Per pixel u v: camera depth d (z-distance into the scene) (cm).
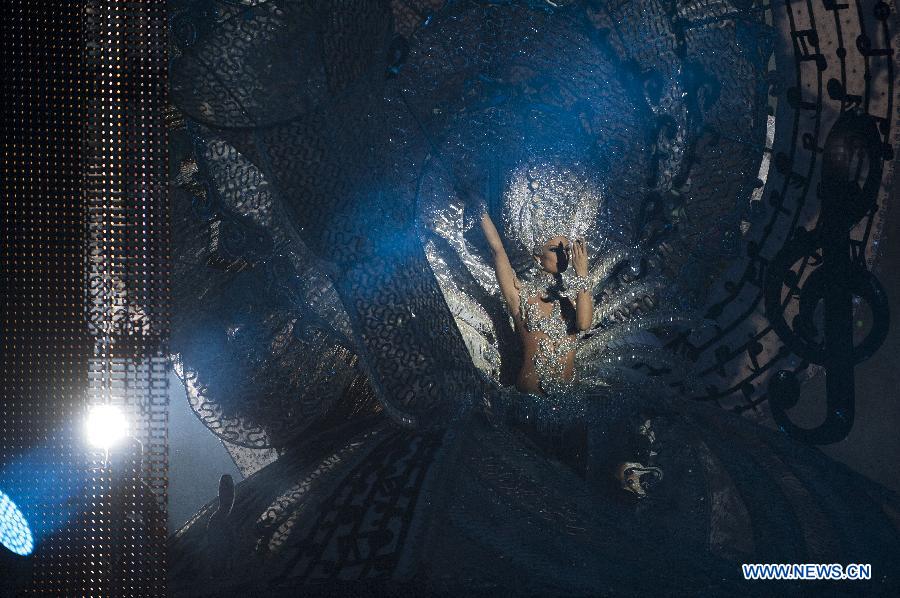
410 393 456
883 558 374
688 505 465
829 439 501
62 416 360
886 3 520
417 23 490
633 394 500
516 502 403
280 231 478
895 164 548
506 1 488
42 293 360
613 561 366
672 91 532
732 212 547
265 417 500
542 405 489
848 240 504
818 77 527
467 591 339
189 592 362
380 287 451
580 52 519
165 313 370
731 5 532
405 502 390
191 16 424
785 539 382
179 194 477
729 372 589
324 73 434
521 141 530
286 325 498
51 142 362
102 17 367
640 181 544
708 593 343
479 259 530
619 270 546
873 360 566
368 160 449
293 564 365
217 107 427
